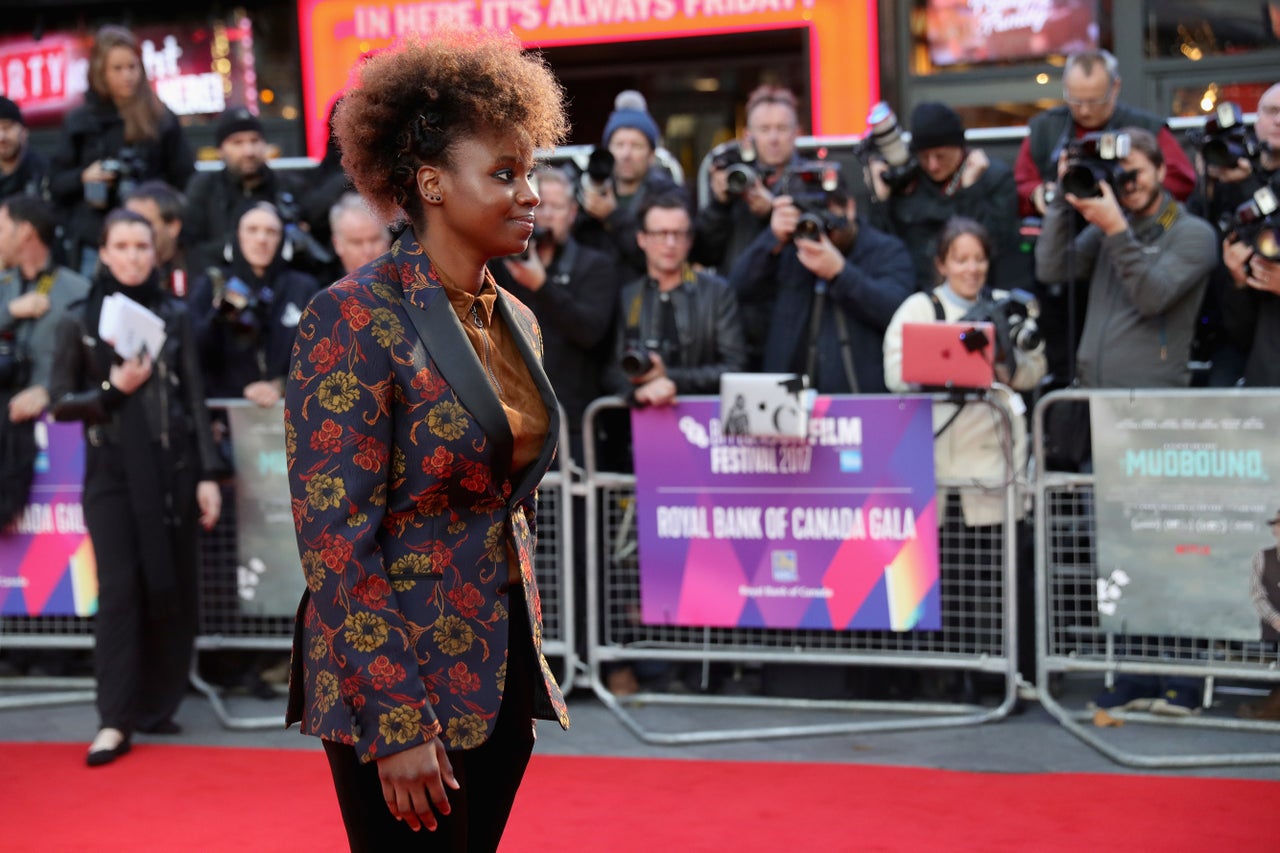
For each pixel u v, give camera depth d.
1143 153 4.58
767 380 4.61
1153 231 4.62
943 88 7.70
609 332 5.15
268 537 5.12
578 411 5.09
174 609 4.57
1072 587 4.67
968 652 4.71
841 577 4.69
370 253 5.15
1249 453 4.34
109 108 6.17
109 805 3.90
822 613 4.71
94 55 6.11
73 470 5.19
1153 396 4.44
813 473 4.68
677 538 4.82
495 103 1.95
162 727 4.73
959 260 4.71
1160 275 4.52
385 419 1.91
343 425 1.89
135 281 4.64
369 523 1.88
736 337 5.05
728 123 8.10
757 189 5.22
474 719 1.93
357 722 1.86
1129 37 7.43
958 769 4.08
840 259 4.82
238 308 4.99
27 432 5.21
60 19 8.73
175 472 4.67
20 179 6.25
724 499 4.77
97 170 5.66
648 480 4.84
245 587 5.15
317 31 8.41
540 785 3.97
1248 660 4.45
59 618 5.35
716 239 5.51
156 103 6.24
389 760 1.86
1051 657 4.66
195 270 5.84
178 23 8.61
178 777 4.17
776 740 4.50
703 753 4.34
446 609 1.93
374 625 1.85
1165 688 4.72
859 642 4.80
